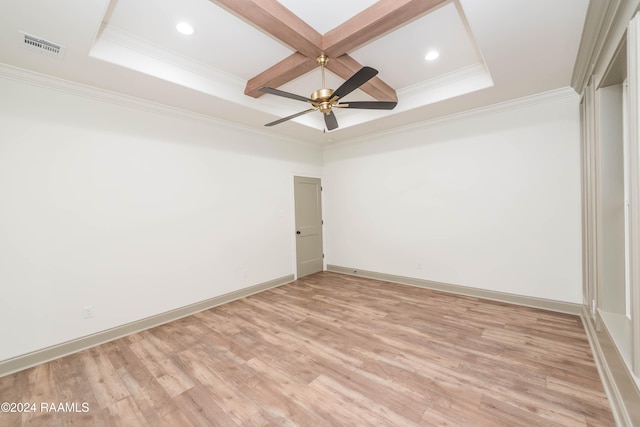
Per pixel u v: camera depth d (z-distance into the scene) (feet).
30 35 6.31
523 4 5.65
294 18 6.77
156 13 6.80
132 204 9.81
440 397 5.95
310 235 17.24
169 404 6.01
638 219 4.39
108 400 6.19
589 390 5.98
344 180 17.04
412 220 14.11
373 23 6.57
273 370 7.14
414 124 13.66
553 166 10.22
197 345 8.60
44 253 8.03
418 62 9.43
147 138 10.23
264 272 14.39
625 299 6.63
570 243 9.97
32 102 7.88
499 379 6.47
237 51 8.55
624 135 6.49
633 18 4.40
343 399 5.99
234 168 13.10
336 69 8.78
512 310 10.55
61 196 8.34
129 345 8.75
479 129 11.81
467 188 12.25
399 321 9.90
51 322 8.11
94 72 7.97
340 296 12.98
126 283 9.61
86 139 8.82
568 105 9.85
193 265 11.47
